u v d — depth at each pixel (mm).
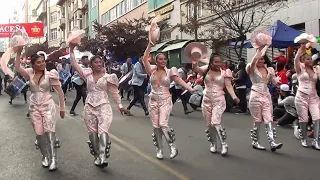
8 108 13641
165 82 6258
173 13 27438
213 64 6613
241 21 16547
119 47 25422
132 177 5316
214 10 15844
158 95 6258
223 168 5742
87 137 8156
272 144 6707
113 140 7863
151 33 6172
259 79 6801
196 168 5750
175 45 20797
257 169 5676
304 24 17031
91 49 26516
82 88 11609
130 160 6246
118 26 25984
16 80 14734
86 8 53312
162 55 6309
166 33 26734
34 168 5812
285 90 9602
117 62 24219
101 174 5473
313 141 7113
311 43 6906
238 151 6832
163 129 6188
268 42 6645
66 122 10250
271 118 6836
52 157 5719
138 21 26609
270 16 17203
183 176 5336
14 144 7504
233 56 19188
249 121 10320
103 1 44750
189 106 13992
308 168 5711
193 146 7273
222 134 6539
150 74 6352
